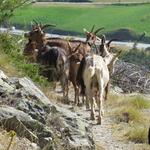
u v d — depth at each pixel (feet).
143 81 84.17
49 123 35.81
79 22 567.59
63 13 594.65
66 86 59.52
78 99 60.29
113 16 589.32
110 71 67.26
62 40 70.13
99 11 614.75
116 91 78.13
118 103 63.26
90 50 69.46
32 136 33.19
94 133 48.62
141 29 537.65
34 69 52.24
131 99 63.62
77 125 36.73
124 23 558.97
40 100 37.68
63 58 59.36
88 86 53.01
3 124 32.89
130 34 518.37
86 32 75.46
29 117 34.14
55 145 33.94
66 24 556.51
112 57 68.95
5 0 52.49
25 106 35.88
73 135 35.86
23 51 65.72
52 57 58.95
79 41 69.97
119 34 521.24
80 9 620.08
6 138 31.50
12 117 33.09
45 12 579.07
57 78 59.00
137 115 55.36
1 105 34.94
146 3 645.51
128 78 83.46
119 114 55.62
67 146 34.86
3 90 36.94
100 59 54.13
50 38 70.44
